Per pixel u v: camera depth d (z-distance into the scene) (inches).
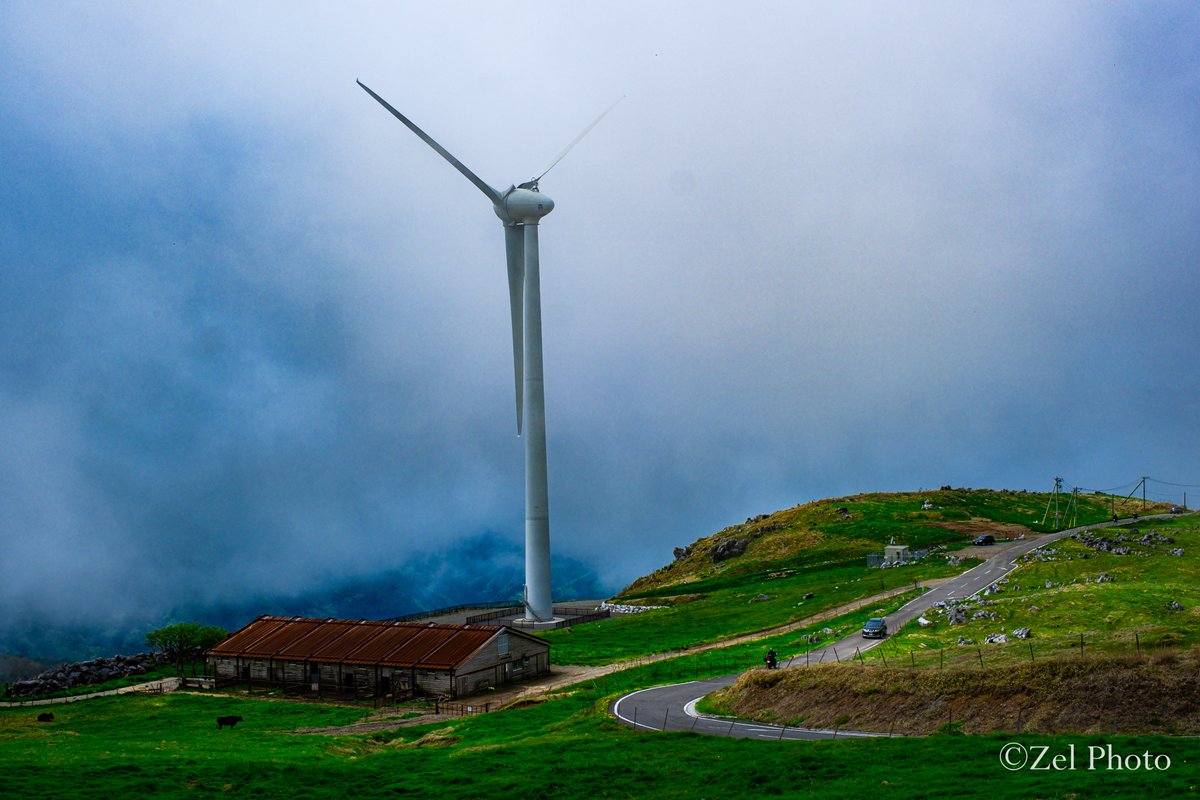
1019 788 1817.2
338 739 3299.7
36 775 2536.9
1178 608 4040.4
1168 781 1770.4
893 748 2164.1
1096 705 2220.7
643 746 2484.0
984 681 2413.9
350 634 4763.8
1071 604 4244.6
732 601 6688.0
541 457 7076.8
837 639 4301.2
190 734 3614.7
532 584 7047.2
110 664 5374.0
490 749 2684.5
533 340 7052.2
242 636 4965.6
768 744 2354.8
